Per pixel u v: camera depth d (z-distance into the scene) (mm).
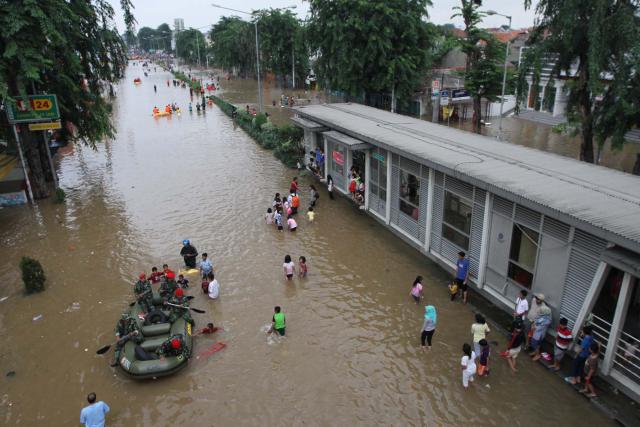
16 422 10266
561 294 11266
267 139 35219
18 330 13539
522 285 12656
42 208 23234
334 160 24781
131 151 34812
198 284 15930
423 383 11125
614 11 19062
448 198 15398
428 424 9945
